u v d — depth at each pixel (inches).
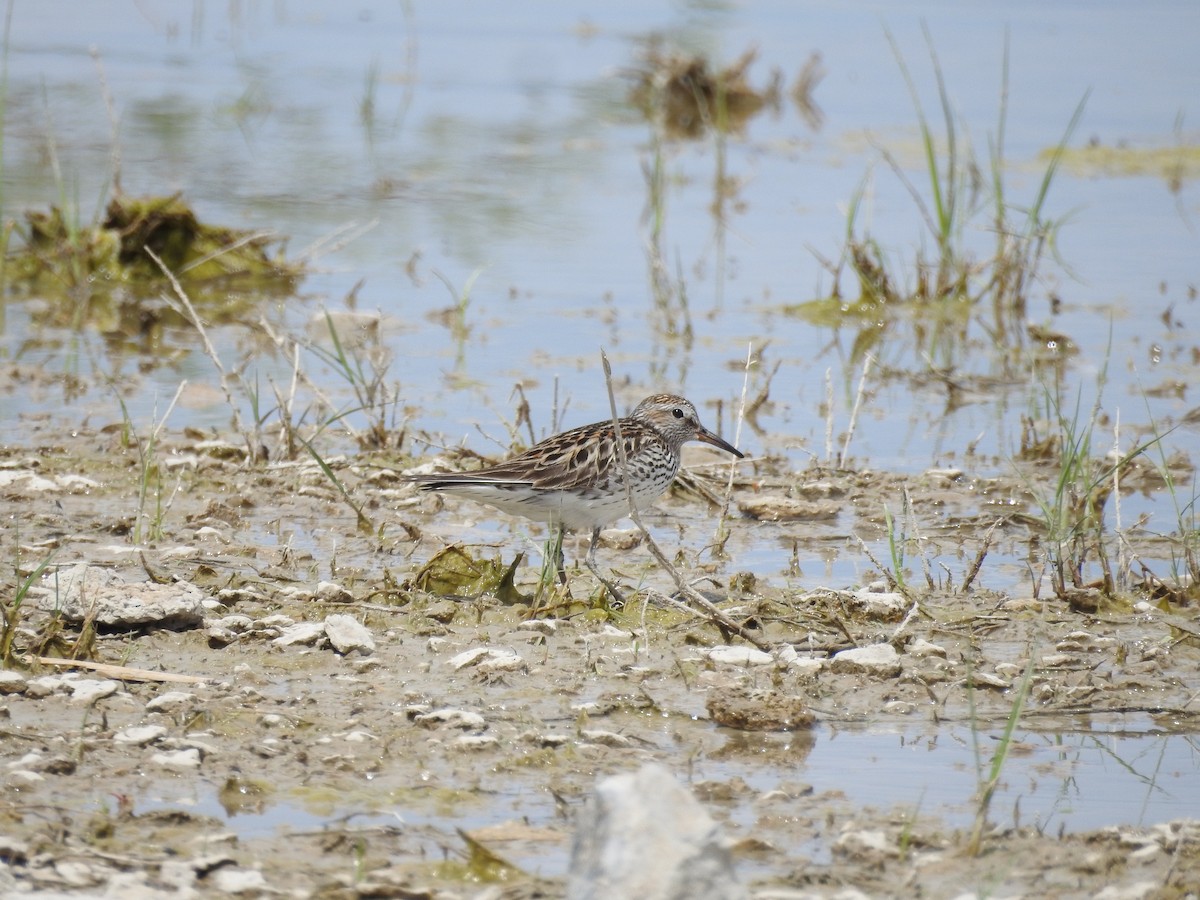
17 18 2292.1
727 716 454.0
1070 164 1498.5
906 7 2469.2
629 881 304.0
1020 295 1090.1
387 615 536.1
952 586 600.1
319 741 424.8
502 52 2143.2
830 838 380.2
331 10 2497.5
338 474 727.7
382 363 877.8
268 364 939.3
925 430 839.1
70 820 370.6
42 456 735.1
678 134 1685.5
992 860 366.6
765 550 652.1
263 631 505.0
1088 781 422.9
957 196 1331.2
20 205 1229.1
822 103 1809.8
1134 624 555.2
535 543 649.6
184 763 406.3
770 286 1143.6
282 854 359.6
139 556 594.9
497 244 1238.9
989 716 467.8
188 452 754.2
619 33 2288.4
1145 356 964.0
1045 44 2119.8
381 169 1469.0
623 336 1011.3
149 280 1122.0
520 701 463.8
